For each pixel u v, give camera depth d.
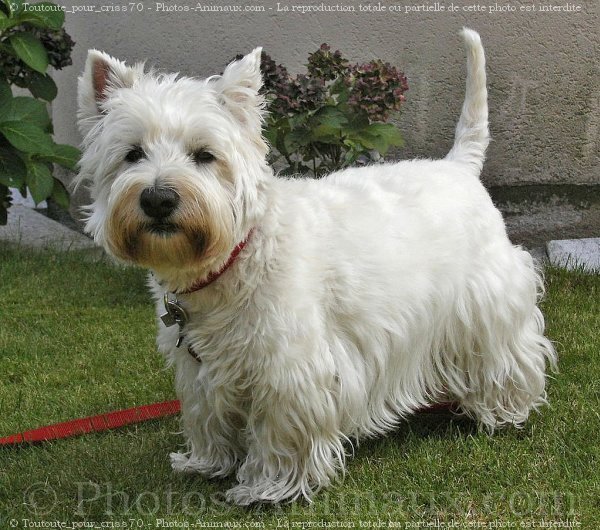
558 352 1.38
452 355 1.19
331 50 1.85
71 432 1.22
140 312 1.61
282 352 1.04
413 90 1.85
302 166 1.71
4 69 1.88
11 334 1.52
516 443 1.17
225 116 1.03
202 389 1.10
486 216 1.20
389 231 1.12
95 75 1.06
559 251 1.79
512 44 1.80
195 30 1.94
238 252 1.03
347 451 1.18
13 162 1.77
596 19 1.76
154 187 0.98
